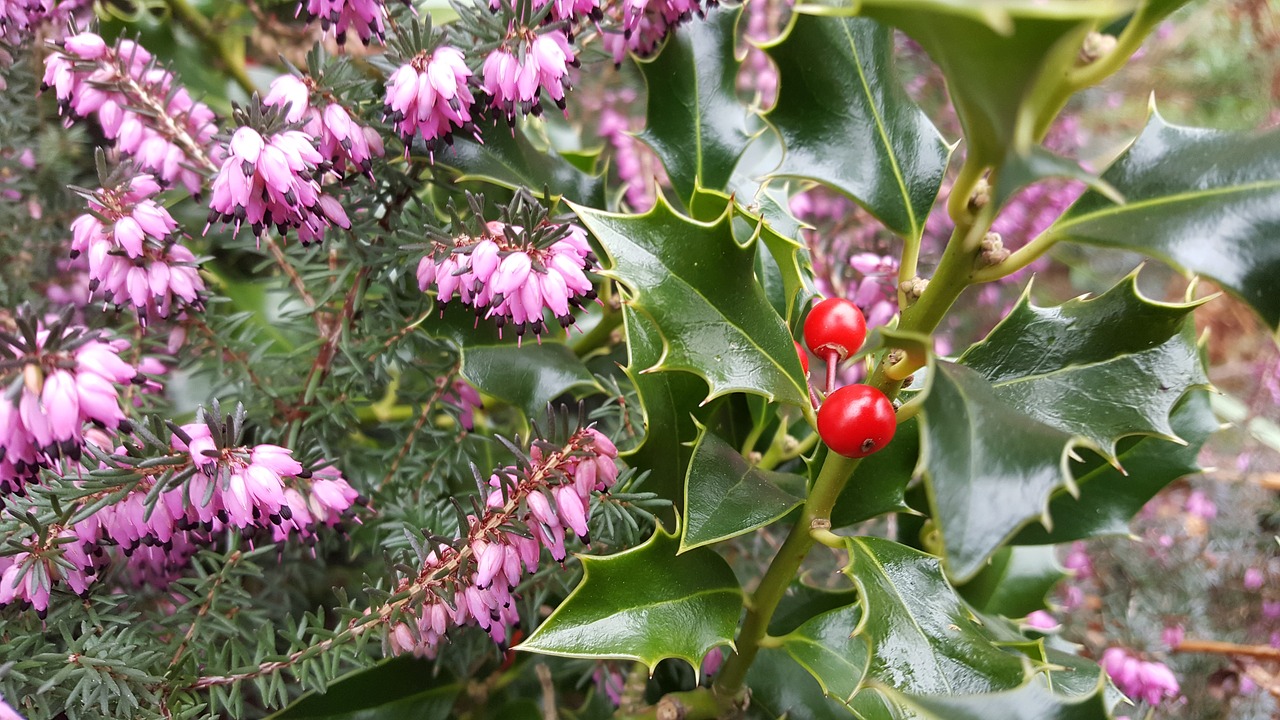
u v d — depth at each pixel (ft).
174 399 0.61
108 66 0.48
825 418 0.34
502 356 0.51
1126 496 0.50
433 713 0.55
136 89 0.48
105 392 0.34
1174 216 0.31
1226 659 0.72
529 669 0.60
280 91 0.42
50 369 0.34
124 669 0.41
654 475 0.47
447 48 0.43
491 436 0.62
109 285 0.43
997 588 0.59
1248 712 0.69
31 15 0.54
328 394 0.55
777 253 0.45
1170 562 0.80
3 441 0.34
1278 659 0.68
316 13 0.43
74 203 0.61
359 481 0.54
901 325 0.36
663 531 0.41
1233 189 0.31
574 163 0.66
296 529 0.43
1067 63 0.28
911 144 0.40
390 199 0.52
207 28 0.66
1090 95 1.13
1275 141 0.31
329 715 0.53
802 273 0.54
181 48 0.66
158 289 0.43
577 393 0.59
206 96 0.66
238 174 0.40
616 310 0.56
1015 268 0.33
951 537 0.28
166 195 0.60
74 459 0.35
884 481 0.45
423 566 0.40
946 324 0.98
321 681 0.43
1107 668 0.63
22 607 0.42
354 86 0.44
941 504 0.29
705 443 0.44
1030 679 0.32
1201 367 0.37
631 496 0.42
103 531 0.41
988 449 0.29
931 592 0.39
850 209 0.77
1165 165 0.32
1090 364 0.38
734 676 0.48
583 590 0.39
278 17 0.68
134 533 0.39
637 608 0.40
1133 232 0.31
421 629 0.41
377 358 0.51
